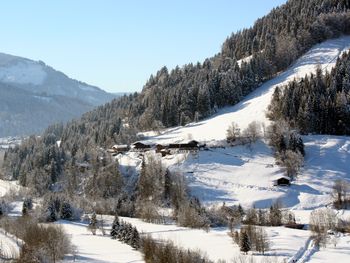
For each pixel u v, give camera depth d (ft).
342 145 651.25
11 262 258.16
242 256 290.97
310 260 288.51
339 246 325.01
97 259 278.05
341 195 515.50
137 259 279.69
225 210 456.45
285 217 442.91
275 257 286.05
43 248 266.77
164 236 356.18
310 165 608.19
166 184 540.93
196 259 255.70
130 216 497.46
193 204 450.71
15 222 351.25
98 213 506.48
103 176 601.21
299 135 649.20
